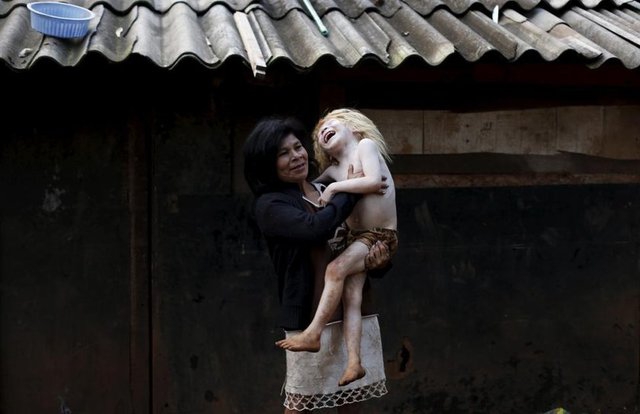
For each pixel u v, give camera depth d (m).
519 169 4.42
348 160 2.90
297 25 3.92
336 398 3.01
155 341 4.12
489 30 3.97
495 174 4.39
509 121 4.38
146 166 4.07
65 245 4.05
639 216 4.56
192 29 3.75
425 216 4.32
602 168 4.50
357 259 2.75
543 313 4.48
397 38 3.80
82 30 3.55
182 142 4.08
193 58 3.42
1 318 4.04
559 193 4.47
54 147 4.02
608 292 4.55
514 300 4.45
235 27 3.88
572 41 3.94
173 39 3.68
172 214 4.10
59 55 3.43
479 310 4.41
